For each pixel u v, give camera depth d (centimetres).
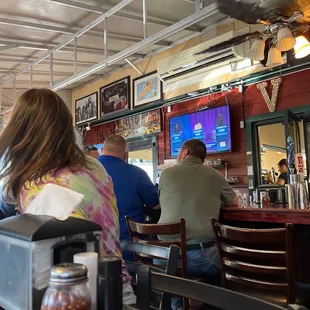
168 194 244
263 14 286
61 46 523
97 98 714
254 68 432
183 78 520
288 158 370
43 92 110
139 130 622
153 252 141
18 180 103
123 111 643
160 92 572
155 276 86
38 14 446
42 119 105
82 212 96
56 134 105
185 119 534
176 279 83
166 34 350
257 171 455
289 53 405
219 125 486
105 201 104
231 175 480
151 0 419
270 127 448
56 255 70
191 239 232
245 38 338
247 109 466
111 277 67
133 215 253
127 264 124
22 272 70
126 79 640
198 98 525
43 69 650
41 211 81
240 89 468
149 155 608
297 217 212
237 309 70
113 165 255
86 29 464
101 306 67
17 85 743
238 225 258
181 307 201
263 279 214
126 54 401
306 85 407
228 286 200
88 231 75
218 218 244
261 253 175
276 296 183
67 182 98
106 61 430
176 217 236
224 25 478
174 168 251
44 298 61
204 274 233
